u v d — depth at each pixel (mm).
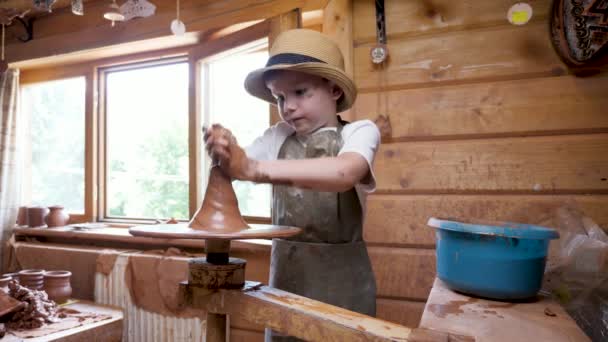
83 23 2461
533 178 1423
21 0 2256
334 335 587
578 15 1263
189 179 2199
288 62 944
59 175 2830
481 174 1478
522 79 1452
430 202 1521
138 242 2154
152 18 2180
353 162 772
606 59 1345
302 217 1073
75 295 2186
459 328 708
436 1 1553
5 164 2500
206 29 2035
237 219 771
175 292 1895
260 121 2164
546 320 767
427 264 1509
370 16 1639
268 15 1825
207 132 667
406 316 1525
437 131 1536
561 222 1233
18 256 2385
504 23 1476
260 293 719
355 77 1646
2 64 2580
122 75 2594
